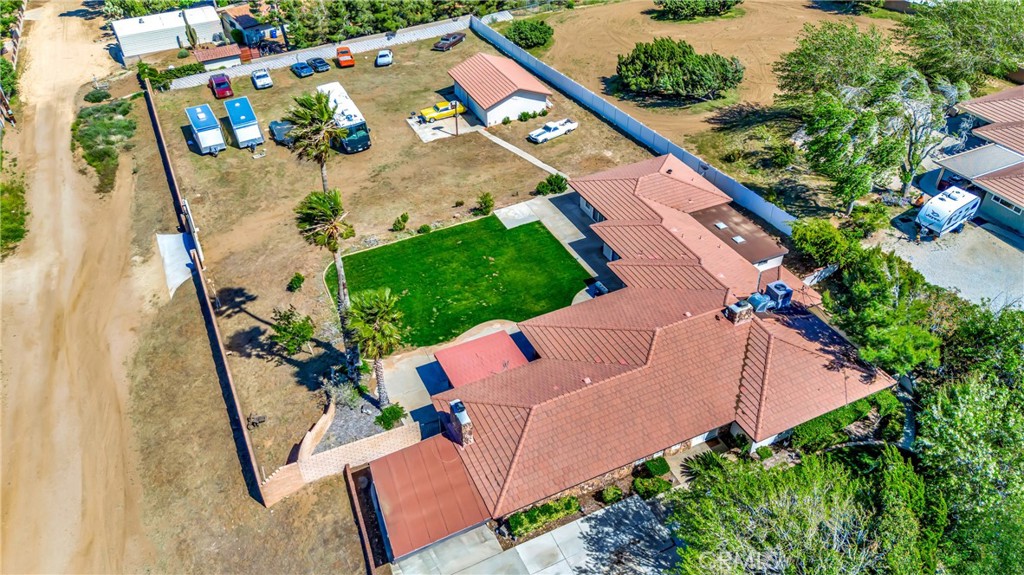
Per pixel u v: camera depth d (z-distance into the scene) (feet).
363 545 107.24
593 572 103.65
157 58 283.59
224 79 249.96
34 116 240.12
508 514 102.47
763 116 219.00
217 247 175.11
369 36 290.35
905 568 86.02
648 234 154.61
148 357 144.97
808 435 114.93
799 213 175.32
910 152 171.63
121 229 184.55
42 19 326.85
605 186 175.32
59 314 157.99
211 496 117.50
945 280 152.15
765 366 118.11
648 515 110.83
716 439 121.90
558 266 164.04
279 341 135.44
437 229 177.88
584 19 306.96
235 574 106.63
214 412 131.64
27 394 138.82
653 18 303.07
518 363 129.39
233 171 206.39
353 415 126.00
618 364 119.65
